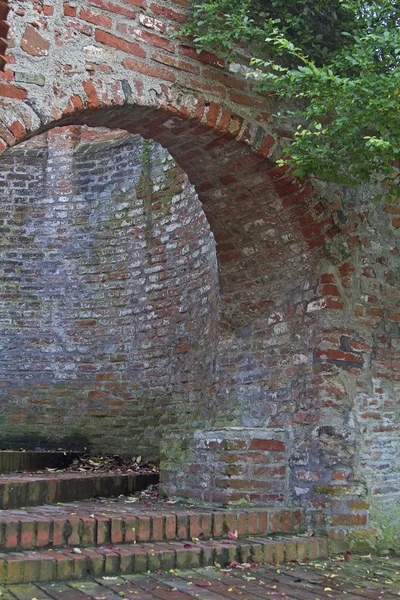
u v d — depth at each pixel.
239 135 4.24
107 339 7.25
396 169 4.90
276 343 4.82
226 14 4.19
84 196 7.71
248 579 3.27
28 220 7.71
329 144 4.38
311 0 4.64
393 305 4.77
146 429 6.75
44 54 3.60
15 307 7.48
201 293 6.20
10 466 5.72
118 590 2.92
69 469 6.33
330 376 4.38
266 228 4.73
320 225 4.52
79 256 7.55
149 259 7.12
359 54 3.75
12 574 2.95
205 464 4.52
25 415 7.22
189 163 4.57
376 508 4.36
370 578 3.48
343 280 4.56
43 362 7.35
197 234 6.44
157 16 4.03
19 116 3.48
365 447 4.41
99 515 3.65
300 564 3.75
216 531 3.86
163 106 3.96
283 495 4.41
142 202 7.32
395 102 3.54
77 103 3.66
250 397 4.97
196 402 5.97
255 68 4.41
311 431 4.38
